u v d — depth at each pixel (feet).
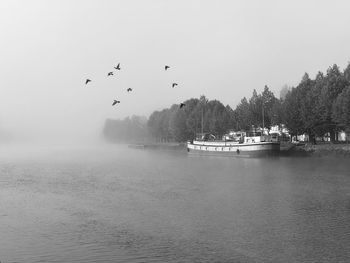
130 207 169.78
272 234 128.47
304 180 240.32
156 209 165.07
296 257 108.88
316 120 428.97
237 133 565.53
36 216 155.84
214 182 239.91
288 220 144.97
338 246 116.78
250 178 255.09
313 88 447.42
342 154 386.73
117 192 207.62
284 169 302.04
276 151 422.00
